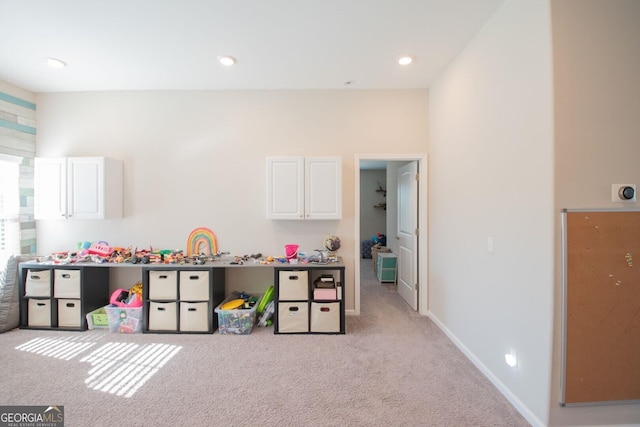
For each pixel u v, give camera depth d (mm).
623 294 1624
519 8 1831
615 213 1615
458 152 2658
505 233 1989
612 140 1619
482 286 2266
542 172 1663
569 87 1603
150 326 2957
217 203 3404
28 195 3338
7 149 3135
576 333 1616
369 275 5582
